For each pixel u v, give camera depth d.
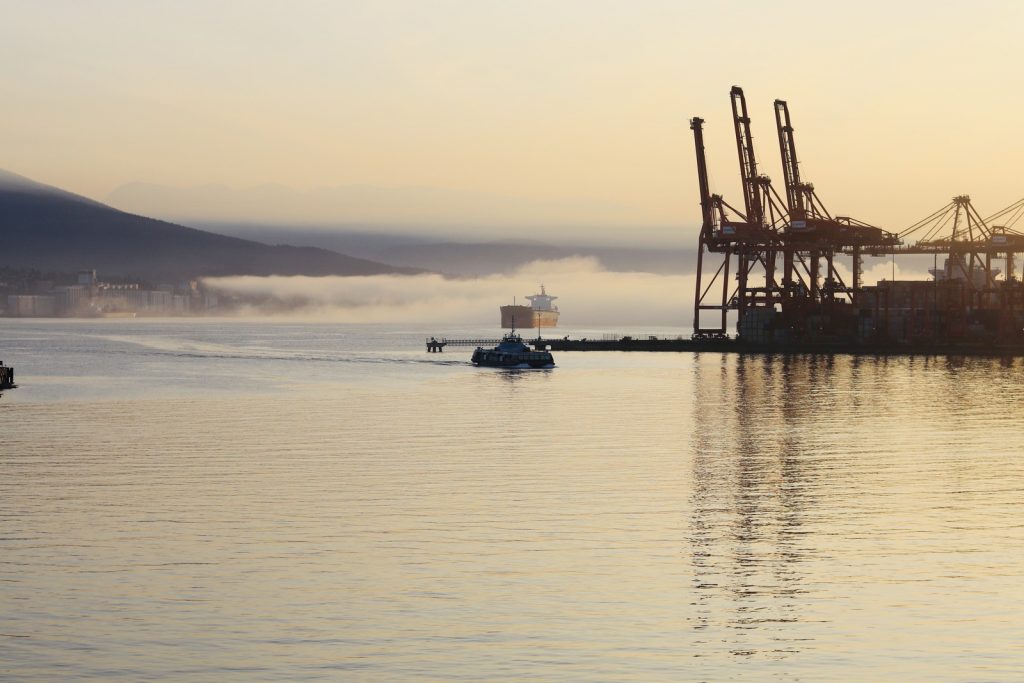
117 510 77.75
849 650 48.25
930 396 185.25
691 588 57.44
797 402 174.12
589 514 76.44
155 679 44.88
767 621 52.16
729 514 76.69
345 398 183.12
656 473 95.62
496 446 115.12
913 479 92.62
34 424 138.50
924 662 46.84
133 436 124.56
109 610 53.41
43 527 72.00
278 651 47.97
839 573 60.56
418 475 94.06
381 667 46.16
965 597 56.00
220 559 63.25
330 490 85.94
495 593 56.38
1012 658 47.31
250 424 138.62
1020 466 100.62
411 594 56.22
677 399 180.38
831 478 93.19
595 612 53.41
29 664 46.34
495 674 45.47
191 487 87.56
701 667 46.28
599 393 194.12
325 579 58.91
